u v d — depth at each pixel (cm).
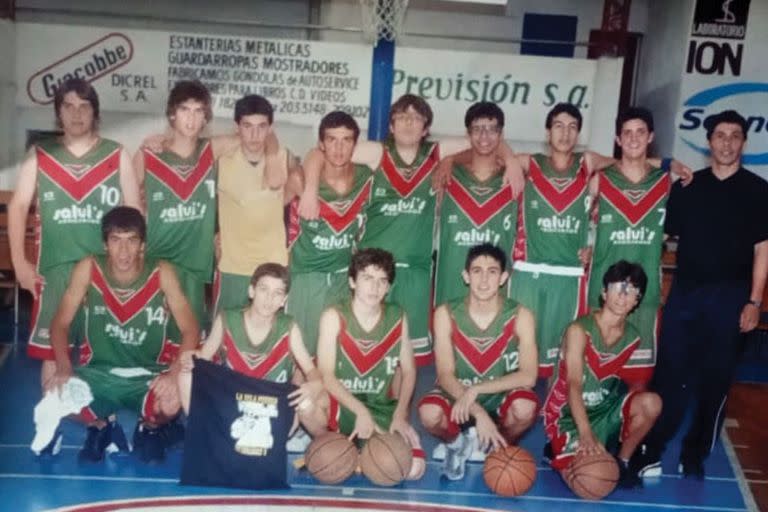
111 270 692
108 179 702
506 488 649
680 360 719
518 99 779
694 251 707
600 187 720
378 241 720
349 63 758
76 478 643
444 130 782
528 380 693
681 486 694
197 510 605
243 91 762
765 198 691
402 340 688
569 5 1048
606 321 698
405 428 679
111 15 784
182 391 689
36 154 695
